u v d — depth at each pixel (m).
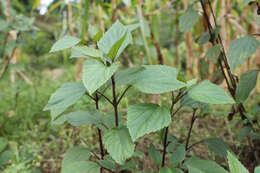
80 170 0.54
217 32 0.65
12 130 0.94
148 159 0.76
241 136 0.65
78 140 0.84
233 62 0.57
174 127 0.89
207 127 0.89
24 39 1.07
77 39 0.51
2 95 1.29
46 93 1.22
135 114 0.50
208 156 0.75
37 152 0.84
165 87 0.49
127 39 0.52
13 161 0.67
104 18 1.24
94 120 0.58
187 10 0.67
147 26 1.10
